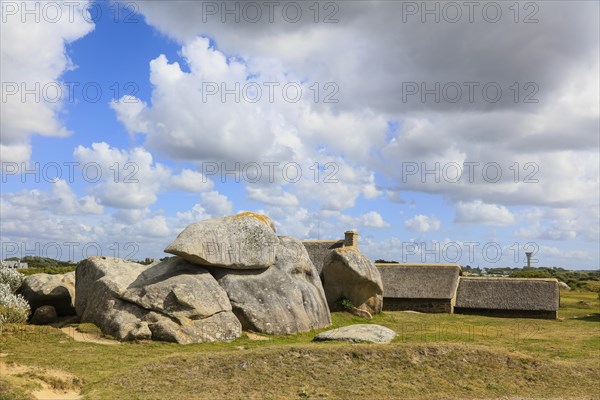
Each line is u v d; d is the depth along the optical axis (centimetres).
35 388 1571
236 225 2994
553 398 1800
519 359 2080
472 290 4547
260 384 1784
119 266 3002
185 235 2839
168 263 2959
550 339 2833
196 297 2586
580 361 2195
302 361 1962
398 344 2123
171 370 1844
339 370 1919
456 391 1819
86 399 1583
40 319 2902
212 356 1964
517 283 4500
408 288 4547
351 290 3809
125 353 2116
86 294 2953
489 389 1848
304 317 2903
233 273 2914
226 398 1664
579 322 3872
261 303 2800
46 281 3144
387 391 1786
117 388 1684
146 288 2623
